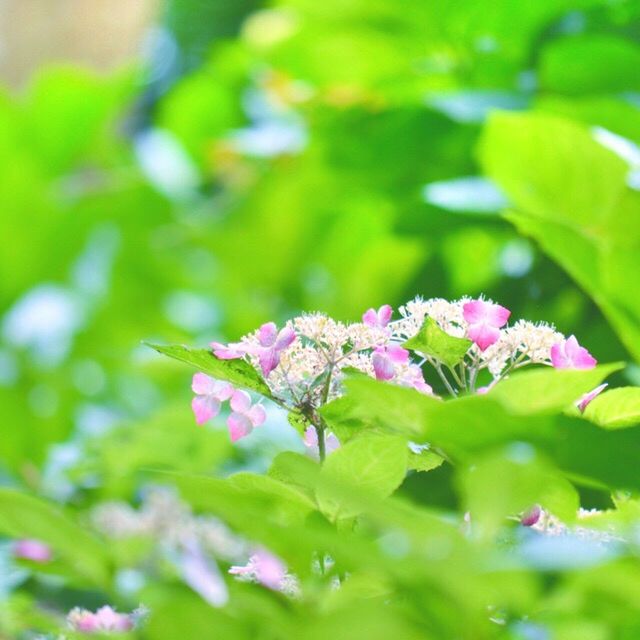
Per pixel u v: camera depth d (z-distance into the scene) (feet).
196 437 5.72
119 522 5.04
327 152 9.05
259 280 12.92
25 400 12.89
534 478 3.63
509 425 3.84
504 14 8.00
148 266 14.42
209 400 4.24
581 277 5.37
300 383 4.19
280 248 11.75
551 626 3.80
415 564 3.58
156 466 5.68
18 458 12.34
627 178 5.32
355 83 10.18
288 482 4.01
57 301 13.94
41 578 4.91
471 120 7.29
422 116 8.11
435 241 8.19
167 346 4.15
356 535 3.93
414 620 3.69
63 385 12.94
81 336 13.66
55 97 14.25
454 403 3.82
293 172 10.68
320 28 9.89
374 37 9.72
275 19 10.77
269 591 3.84
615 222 5.33
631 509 4.10
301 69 10.46
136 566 4.80
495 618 3.91
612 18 7.88
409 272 8.98
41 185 14.47
